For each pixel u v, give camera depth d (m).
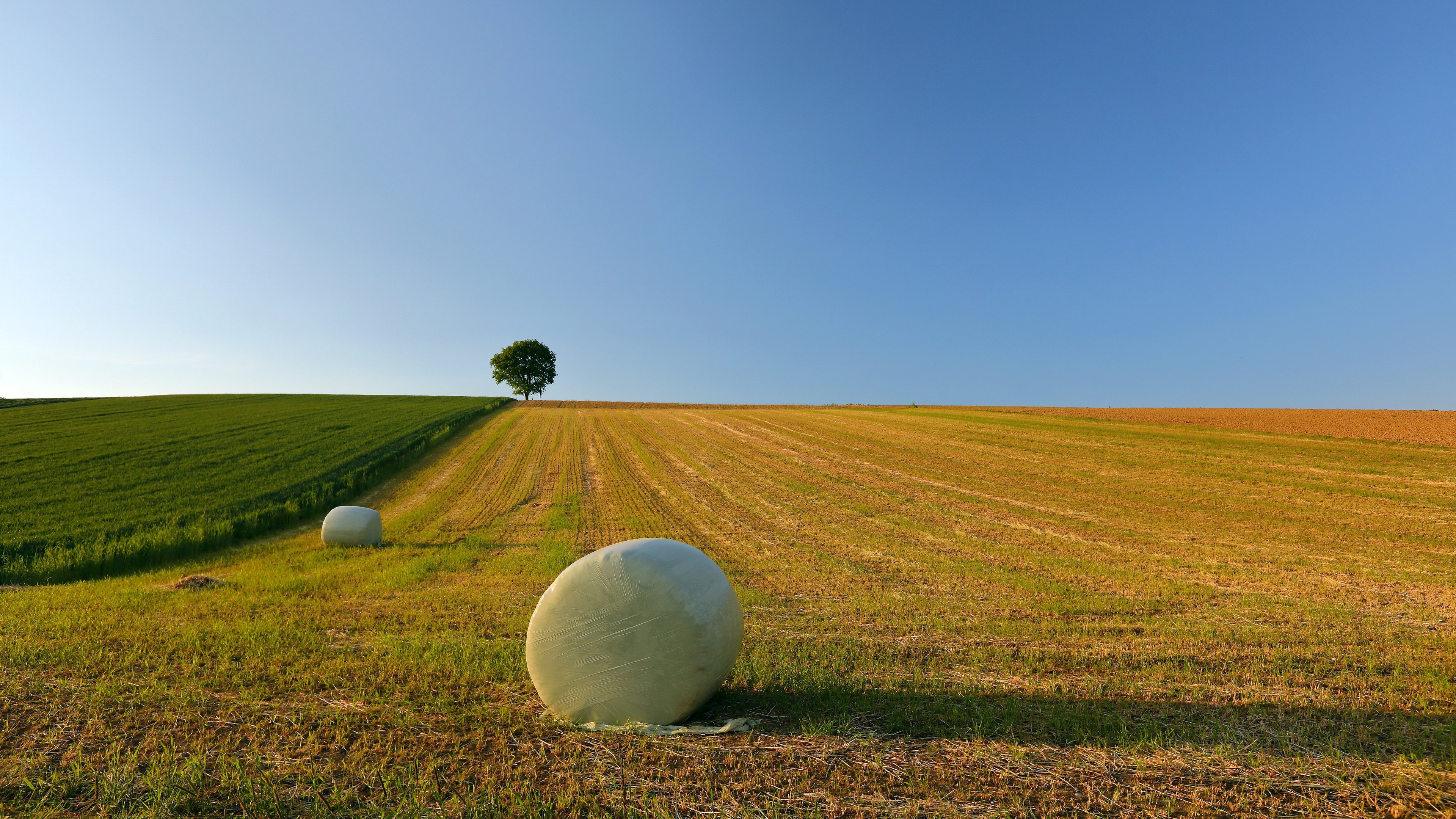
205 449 26.53
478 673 5.46
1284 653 6.29
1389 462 20.02
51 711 4.57
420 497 20.72
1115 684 5.35
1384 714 4.71
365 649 6.22
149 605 8.09
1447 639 6.88
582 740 4.27
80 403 44.31
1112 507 16.59
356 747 4.13
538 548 13.50
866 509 17.41
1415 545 12.17
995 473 22.00
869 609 8.29
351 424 36.22
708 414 46.44
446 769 3.89
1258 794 3.59
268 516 16.83
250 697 4.81
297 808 3.49
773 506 18.19
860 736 4.28
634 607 4.54
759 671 5.59
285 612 7.75
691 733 4.38
